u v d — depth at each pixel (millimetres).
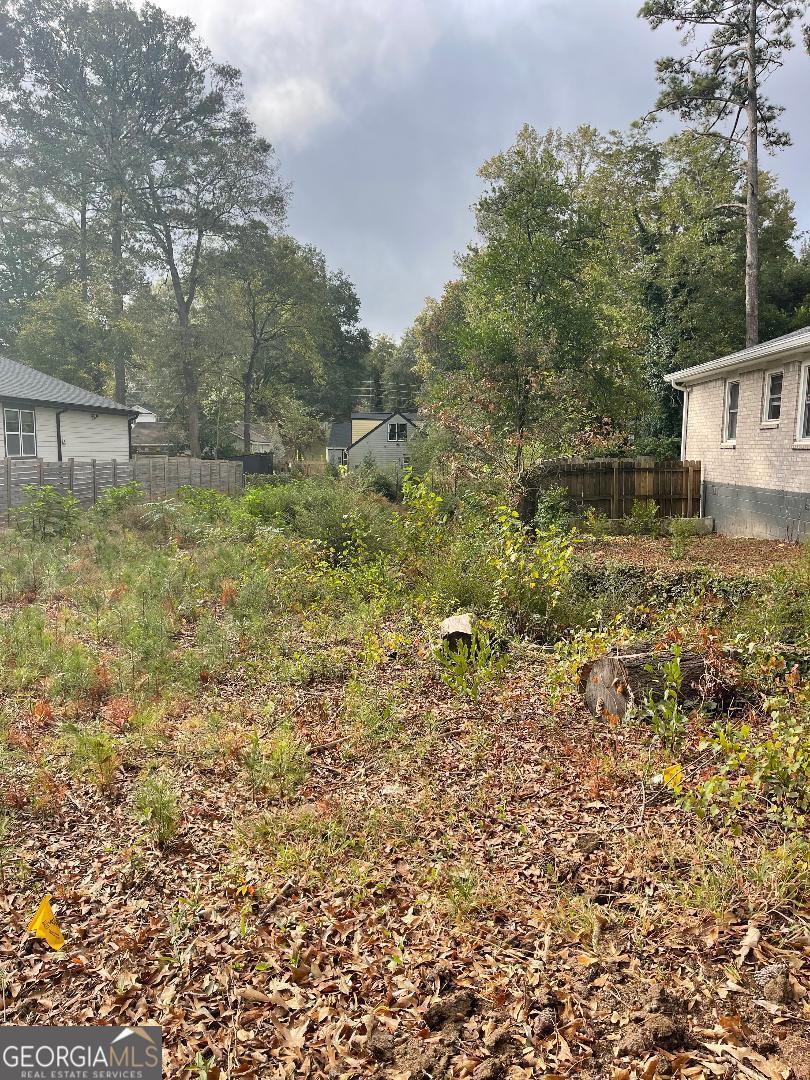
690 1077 2107
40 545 12977
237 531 13586
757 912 2807
